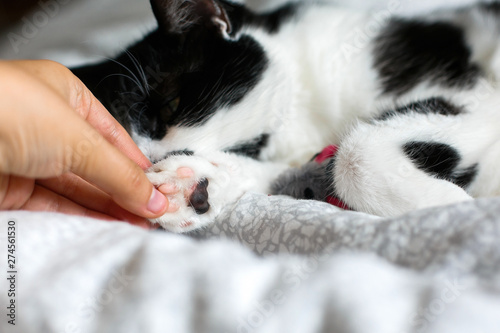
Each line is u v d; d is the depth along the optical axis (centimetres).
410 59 33
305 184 30
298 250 22
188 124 31
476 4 33
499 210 20
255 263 19
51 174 23
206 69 31
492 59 31
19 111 21
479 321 15
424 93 32
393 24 34
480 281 19
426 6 34
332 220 22
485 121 29
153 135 31
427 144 28
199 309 17
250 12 35
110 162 23
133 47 33
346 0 36
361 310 16
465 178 29
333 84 34
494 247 19
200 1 31
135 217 26
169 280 18
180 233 27
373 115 32
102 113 27
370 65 33
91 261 19
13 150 22
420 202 27
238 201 27
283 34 34
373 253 21
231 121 32
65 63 35
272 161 34
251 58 32
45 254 20
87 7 38
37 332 18
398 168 27
